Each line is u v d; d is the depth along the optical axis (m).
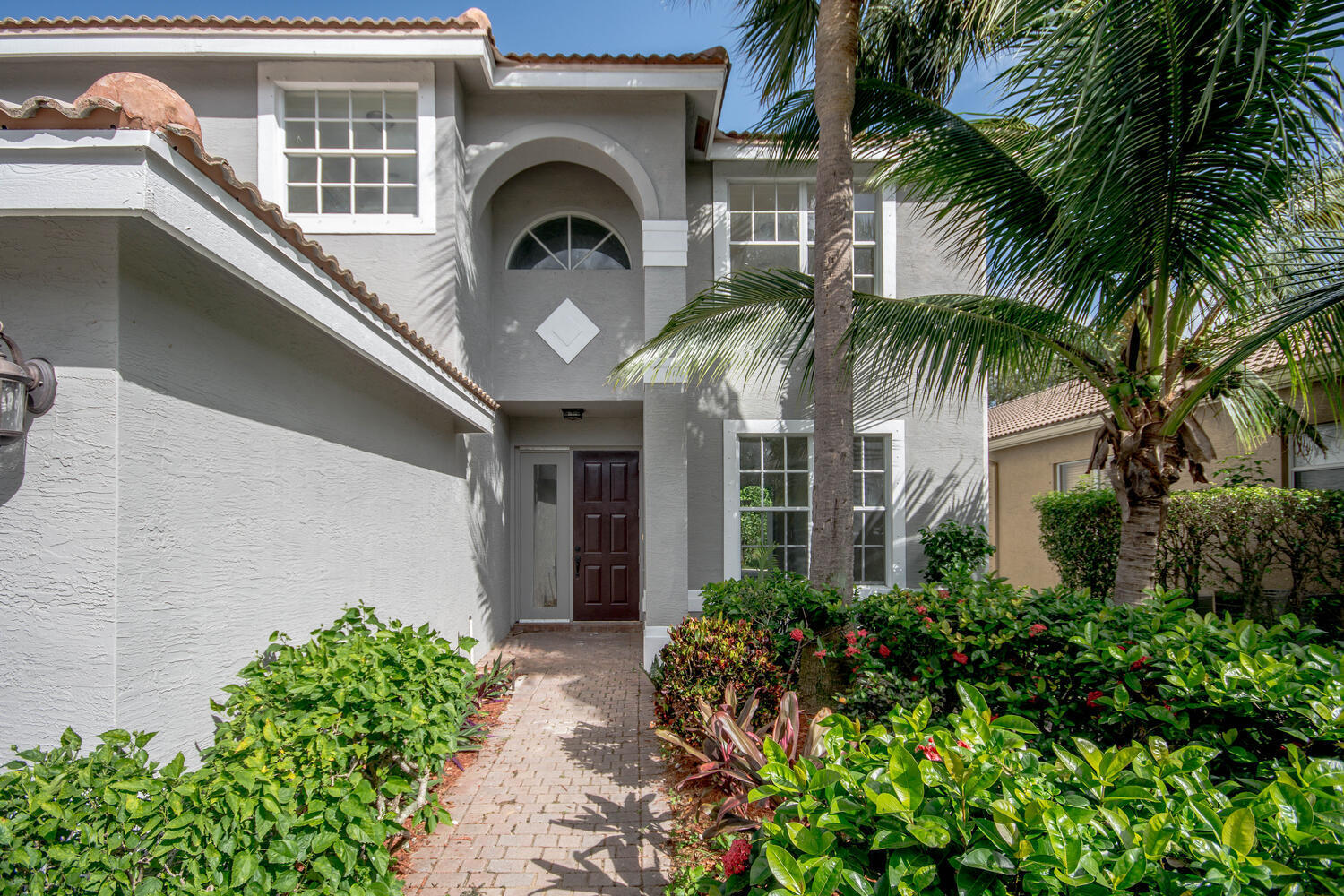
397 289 7.01
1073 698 3.28
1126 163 3.93
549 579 10.19
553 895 3.45
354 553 4.80
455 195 7.10
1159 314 4.85
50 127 2.38
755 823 3.03
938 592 4.50
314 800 2.46
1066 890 1.40
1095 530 8.62
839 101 5.28
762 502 8.55
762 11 6.29
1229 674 2.58
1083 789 1.73
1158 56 3.64
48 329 2.68
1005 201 5.04
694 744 4.96
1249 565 7.17
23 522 2.64
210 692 3.21
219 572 3.29
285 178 7.22
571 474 10.16
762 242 8.73
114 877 2.00
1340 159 3.70
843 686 4.66
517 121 7.70
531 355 8.38
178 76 7.15
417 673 3.59
